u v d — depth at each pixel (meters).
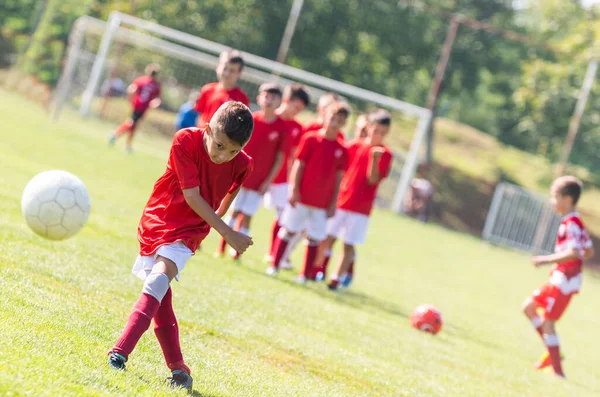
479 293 19.06
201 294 9.36
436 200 49.50
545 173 56.28
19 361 4.88
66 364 5.11
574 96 51.25
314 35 47.72
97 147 26.78
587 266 47.59
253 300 9.99
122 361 5.34
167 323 5.50
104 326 6.50
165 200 5.52
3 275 7.21
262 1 46.81
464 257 27.69
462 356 10.38
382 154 12.83
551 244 43.62
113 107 38.28
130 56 39.53
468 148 57.53
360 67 48.72
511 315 16.73
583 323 18.75
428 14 49.94
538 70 52.00
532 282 25.30
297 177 12.48
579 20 55.88
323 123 13.38
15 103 35.19
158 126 38.56
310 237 12.79
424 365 9.10
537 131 53.19
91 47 39.75
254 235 17.78
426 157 49.22
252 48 47.09
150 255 5.49
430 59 51.31
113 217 13.50
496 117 63.75
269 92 12.47
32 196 7.78
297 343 8.30
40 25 39.44
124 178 20.75
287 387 6.39
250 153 12.59
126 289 8.35
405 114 53.28
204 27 46.41
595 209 55.19
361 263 18.66
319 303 11.36
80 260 9.09
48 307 6.49
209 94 12.68
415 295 15.58
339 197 13.27
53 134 26.61
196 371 6.08
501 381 9.40
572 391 9.95
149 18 45.88
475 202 50.34
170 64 39.47
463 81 53.47
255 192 12.80
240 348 7.44
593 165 56.97
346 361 8.13
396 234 28.61
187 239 5.45
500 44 55.34
